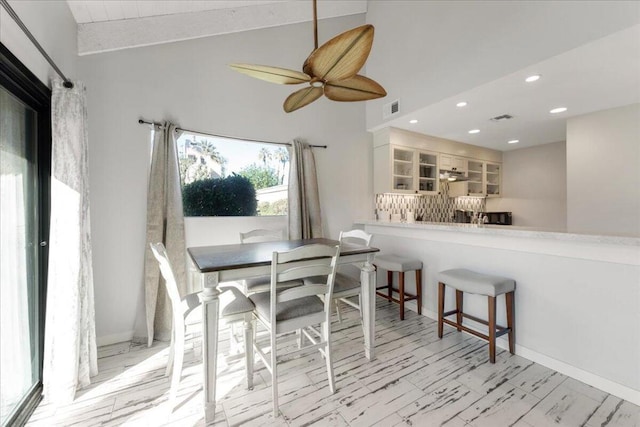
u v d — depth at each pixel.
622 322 1.73
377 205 4.13
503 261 2.35
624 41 1.84
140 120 2.57
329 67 1.51
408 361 2.14
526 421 1.54
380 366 2.08
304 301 1.87
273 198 3.40
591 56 2.04
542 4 2.10
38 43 1.55
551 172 4.76
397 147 3.89
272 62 3.23
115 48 2.44
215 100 2.92
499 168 5.36
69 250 1.74
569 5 1.96
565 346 1.97
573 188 3.40
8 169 1.53
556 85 2.53
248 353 1.83
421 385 1.86
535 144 4.82
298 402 1.71
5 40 1.29
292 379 1.93
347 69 1.53
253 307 1.85
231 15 2.95
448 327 2.76
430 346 2.37
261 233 2.86
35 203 1.80
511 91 2.66
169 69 2.70
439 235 2.88
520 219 5.14
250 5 3.05
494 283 2.11
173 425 1.55
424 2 3.05
